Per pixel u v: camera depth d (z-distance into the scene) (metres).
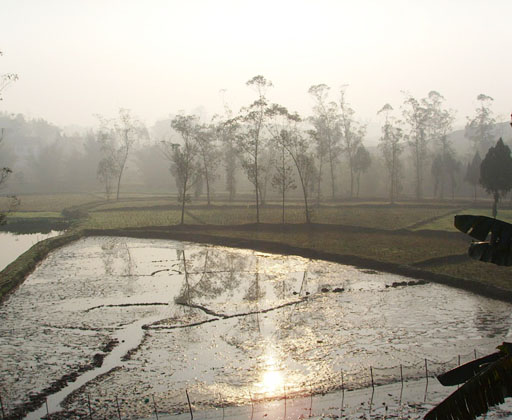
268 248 45.16
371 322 24.11
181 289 31.14
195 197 87.62
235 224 56.09
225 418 15.16
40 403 16.33
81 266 38.16
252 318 25.17
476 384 8.42
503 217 55.88
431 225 52.28
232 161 84.31
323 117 87.06
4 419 15.31
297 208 71.38
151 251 44.72
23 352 20.69
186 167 59.47
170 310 26.69
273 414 15.30
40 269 37.09
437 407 8.73
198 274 35.34
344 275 34.34
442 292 29.17
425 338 21.73
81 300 28.70
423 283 31.34
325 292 29.89
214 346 21.34
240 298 28.94
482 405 8.27
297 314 25.70
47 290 30.98
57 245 46.41
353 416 14.91
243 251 44.62
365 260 37.28
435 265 34.81
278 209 70.50
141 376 18.36
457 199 79.69
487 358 9.66
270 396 16.69
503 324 23.20
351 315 25.30
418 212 63.62
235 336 22.55
